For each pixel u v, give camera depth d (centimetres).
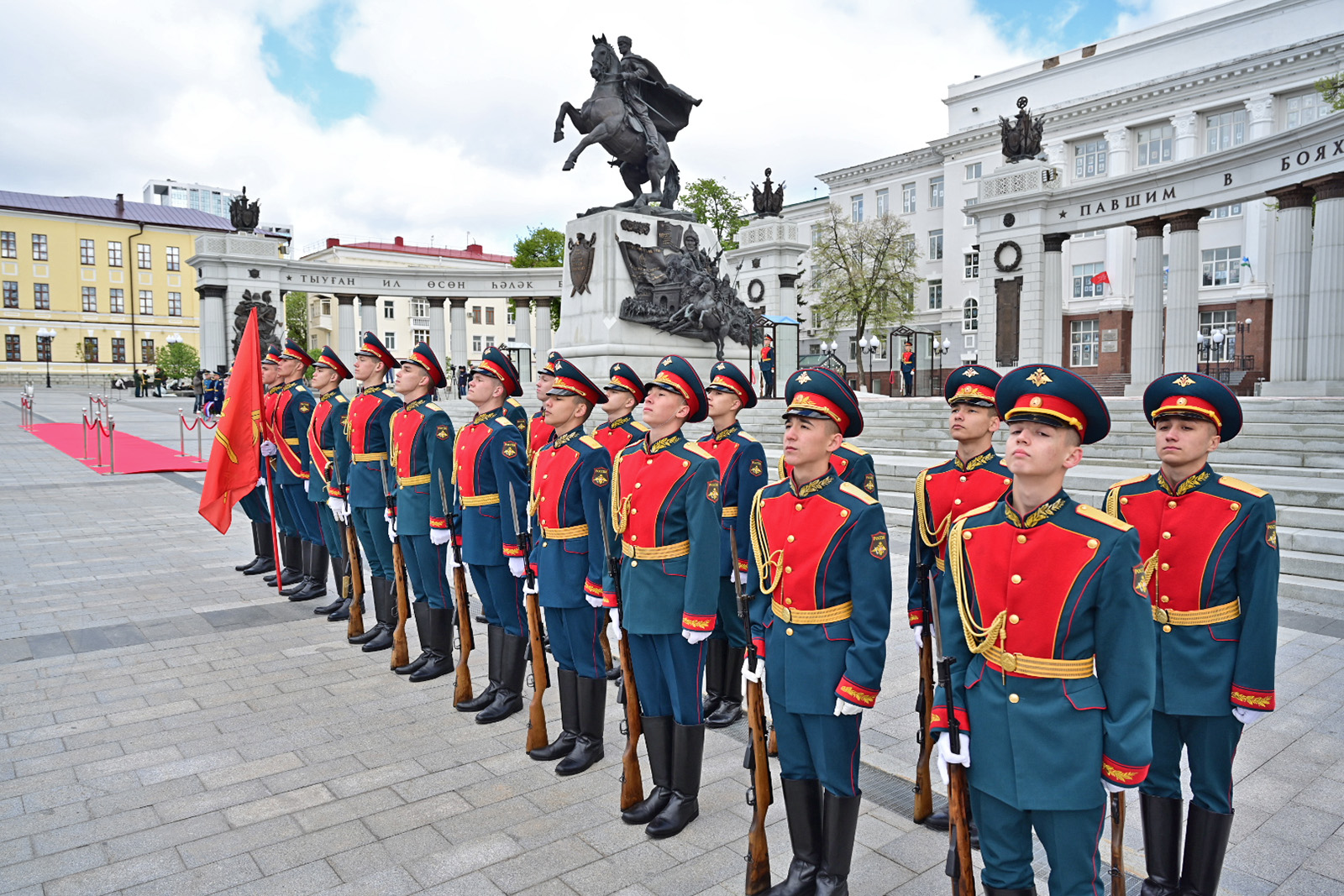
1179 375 394
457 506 653
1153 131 4400
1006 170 2369
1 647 763
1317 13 3856
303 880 413
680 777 466
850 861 397
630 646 483
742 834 462
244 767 535
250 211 3716
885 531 379
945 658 332
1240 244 4106
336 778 522
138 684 677
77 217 6662
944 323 5294
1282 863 423
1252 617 368
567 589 536
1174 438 388
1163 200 2067
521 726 607
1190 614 383
